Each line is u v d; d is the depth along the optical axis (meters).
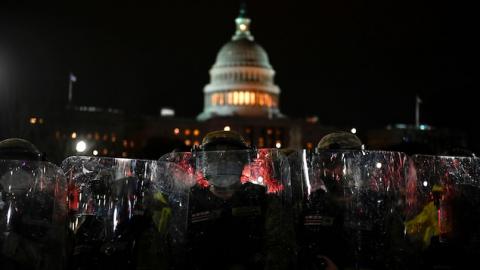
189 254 2.38
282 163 2.53
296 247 2.38
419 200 2.77
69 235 2.50
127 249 2.42
